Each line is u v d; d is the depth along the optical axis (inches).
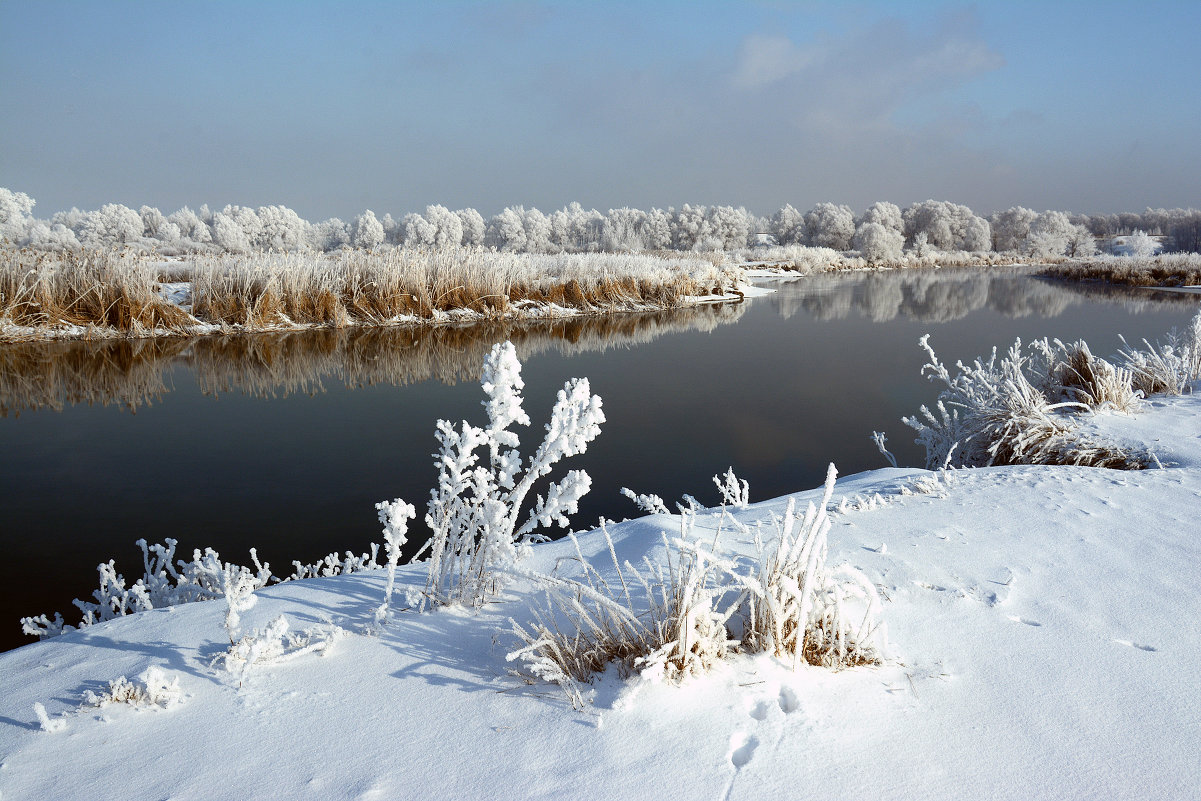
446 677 87.5
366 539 222.2
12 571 199.8
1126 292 1165.7
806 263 1879.9
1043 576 107.7
